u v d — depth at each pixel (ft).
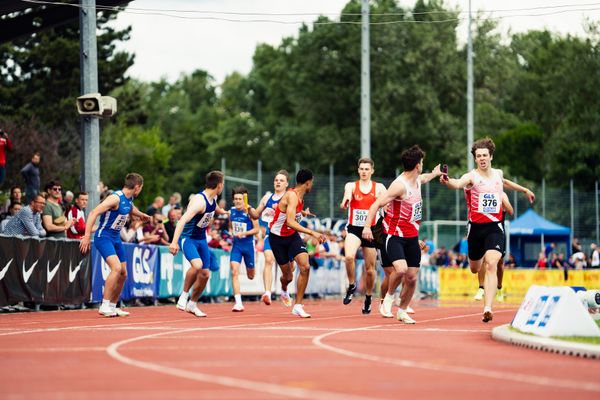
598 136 475.31
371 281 113.09
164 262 144.25
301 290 106.32
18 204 129.49
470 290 256.11
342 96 496.23
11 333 78.89
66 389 45.14
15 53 322.14
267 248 126.21
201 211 104.53
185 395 43.16
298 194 104.47
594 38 520.42
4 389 45.21
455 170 452.35
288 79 538.06
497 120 514.27
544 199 308.40
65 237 126.41
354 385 47.01
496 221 96.78
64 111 323.37
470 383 48.11
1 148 152.66
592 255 269.64
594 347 61.82
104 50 331.16
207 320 100.01
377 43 479.41
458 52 521.65
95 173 140.67
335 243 208.13
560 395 44.37
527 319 75.66
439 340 74.13
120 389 45.09
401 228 93.50
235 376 50.08
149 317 105.40
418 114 474.49
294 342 70.69
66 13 187.62
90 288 127.44
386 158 472.44
